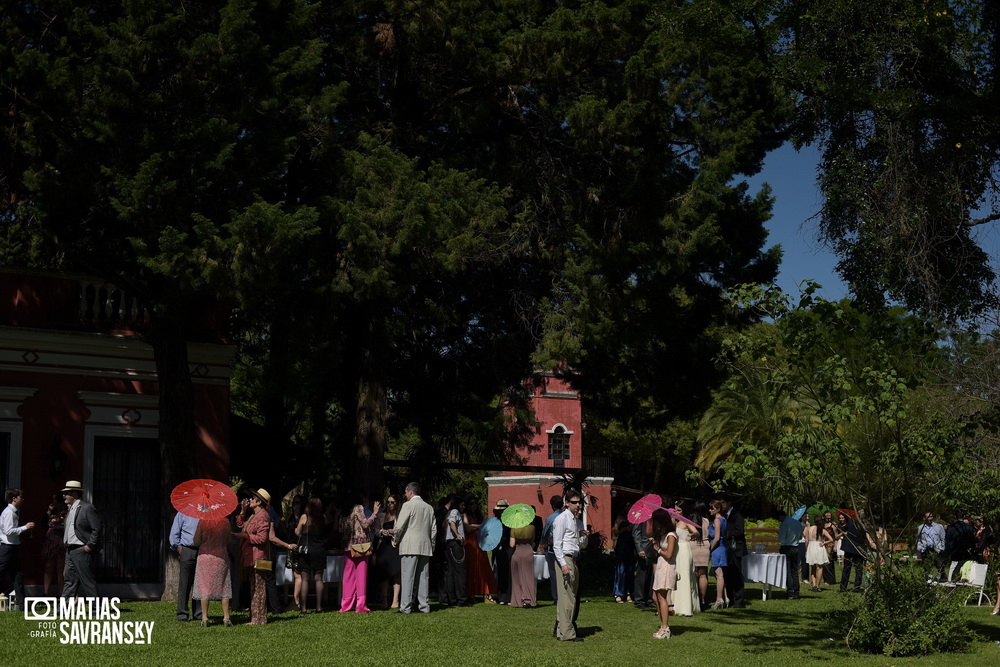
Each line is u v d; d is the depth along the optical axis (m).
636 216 18.91
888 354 12.43
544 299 20.25
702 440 44.25
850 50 15.36
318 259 18.28
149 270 16.69
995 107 14.57
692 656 11.81
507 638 13.02
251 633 12.80
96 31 15.02
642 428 25.45
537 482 41.97
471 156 20.80
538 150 20.38
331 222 17.86
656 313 19.61
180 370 17.05
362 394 20.38
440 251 17.61
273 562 15.14
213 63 15.24
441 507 18.44
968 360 18.72
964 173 14.80
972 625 15.14
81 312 18.52
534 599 16.80
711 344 21.98
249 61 15.78
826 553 21.86
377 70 20.41
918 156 14.86
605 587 22.86
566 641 12.83
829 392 12.41
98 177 15.64
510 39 18.59
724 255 21.22
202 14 15.58
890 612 12.56
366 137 17.92
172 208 15.05
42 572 17.36
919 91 15.16
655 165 18.84
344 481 22.34
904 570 12.77
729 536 17.69
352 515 15.66
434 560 19.12
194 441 17.14
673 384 22.66
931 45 14.82
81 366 18.33
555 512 17.17
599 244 19.14
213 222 15.41
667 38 18.23
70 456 18.00
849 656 12.02
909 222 14.73
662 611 13.34
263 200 15.55
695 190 18.47
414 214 16.83
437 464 24.34
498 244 18.95
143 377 18.97
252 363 26.06
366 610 15.42
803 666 11.25
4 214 18.92
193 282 15.01
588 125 18.23
